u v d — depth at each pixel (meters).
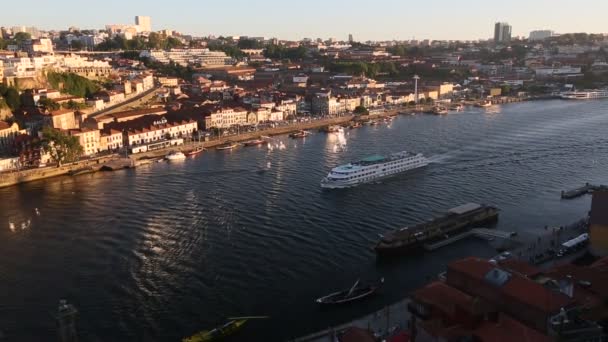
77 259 149.62
